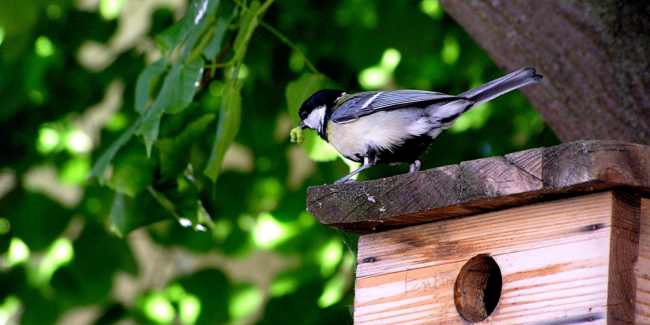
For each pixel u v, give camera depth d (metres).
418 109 8.30
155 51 13.15
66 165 13.40
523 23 8.22
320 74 9.78
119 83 13.85
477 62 12.93
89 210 12.71
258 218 13.29
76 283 12.38
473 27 8.64
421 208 6.22
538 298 5.79
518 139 13.30
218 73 12.31
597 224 5.62
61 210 12.73
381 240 6.96
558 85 8.09
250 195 13.37
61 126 13.43
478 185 5.89
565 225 5.80
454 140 13.11
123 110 12.76
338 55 12.58
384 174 13.02
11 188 12.89
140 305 12.97
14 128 12.78
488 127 13.23
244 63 12.41
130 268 12.62
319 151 9.95
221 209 13.34
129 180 9.52
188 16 8.09
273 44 12.45
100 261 12.45
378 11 12.18
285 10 12.36
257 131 12.88
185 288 12.88
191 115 10.55
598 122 7.86
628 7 7.86
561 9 8.04
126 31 14.37
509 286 5.98
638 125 7.62
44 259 13.02
